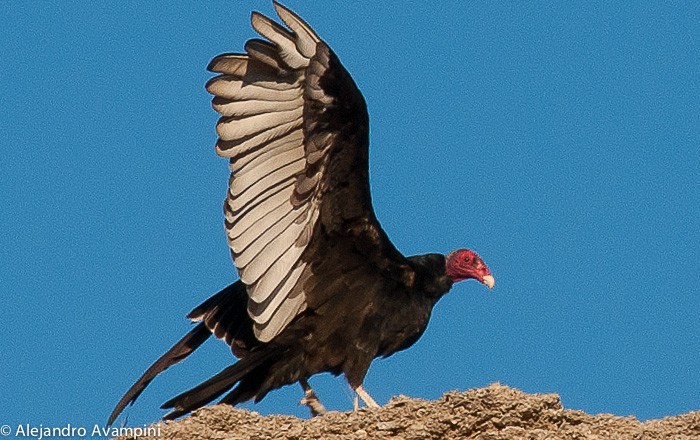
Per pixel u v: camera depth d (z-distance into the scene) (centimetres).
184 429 1281
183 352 1514
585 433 1230
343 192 1474
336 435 1267
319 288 1505
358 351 1526
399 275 1547
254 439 1275
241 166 1420
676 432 1238
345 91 1436
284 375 1508
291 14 1406
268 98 1422
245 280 1445
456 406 1258
